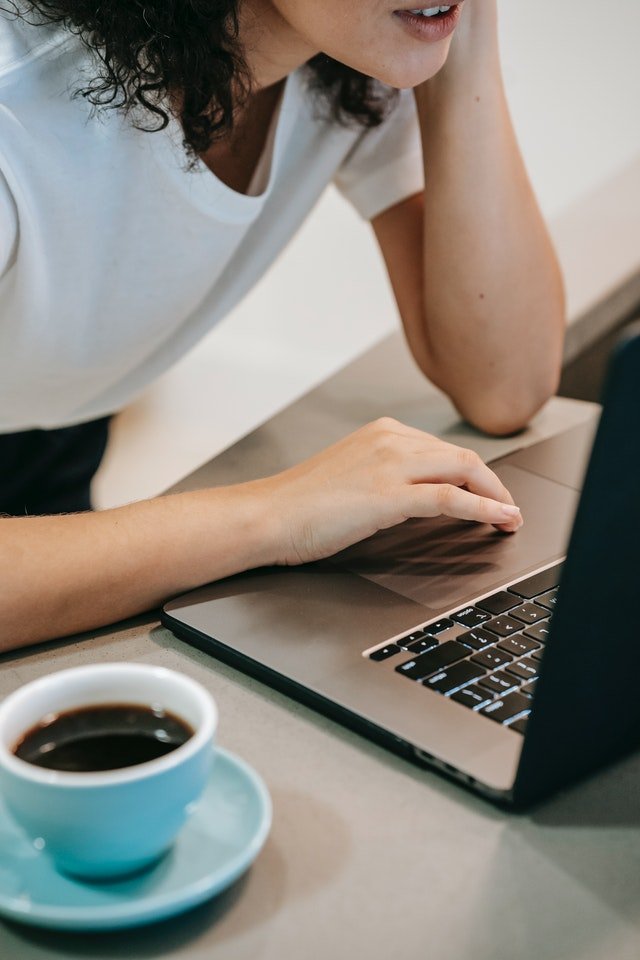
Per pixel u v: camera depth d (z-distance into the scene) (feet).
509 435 3.44
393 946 1.41
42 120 2.73
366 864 1.56
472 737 1.77
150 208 3.12
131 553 2.19
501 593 2.24
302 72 3.44
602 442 1.33
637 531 1.45
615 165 6.21
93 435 4.76
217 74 2.81
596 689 1.61
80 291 3.21
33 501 4.66
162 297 3.45
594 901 1.50
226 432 7.04
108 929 1.40
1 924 1.45
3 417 3.82
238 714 1.91
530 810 1.68
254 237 3.81
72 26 2.67
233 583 2.30
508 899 1.50
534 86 6.29
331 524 2.35
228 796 1.60
